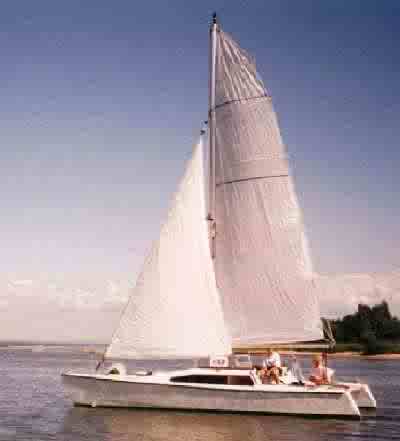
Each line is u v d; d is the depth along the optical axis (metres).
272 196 29.61
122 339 29.73
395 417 29.58
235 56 30.09
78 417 28.27
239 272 29.78
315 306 29.03
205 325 29.28
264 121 29.70
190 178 30.77
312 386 27.95
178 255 30.08
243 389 27.77
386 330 135.75
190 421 27.12
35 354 197.88
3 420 30.16
